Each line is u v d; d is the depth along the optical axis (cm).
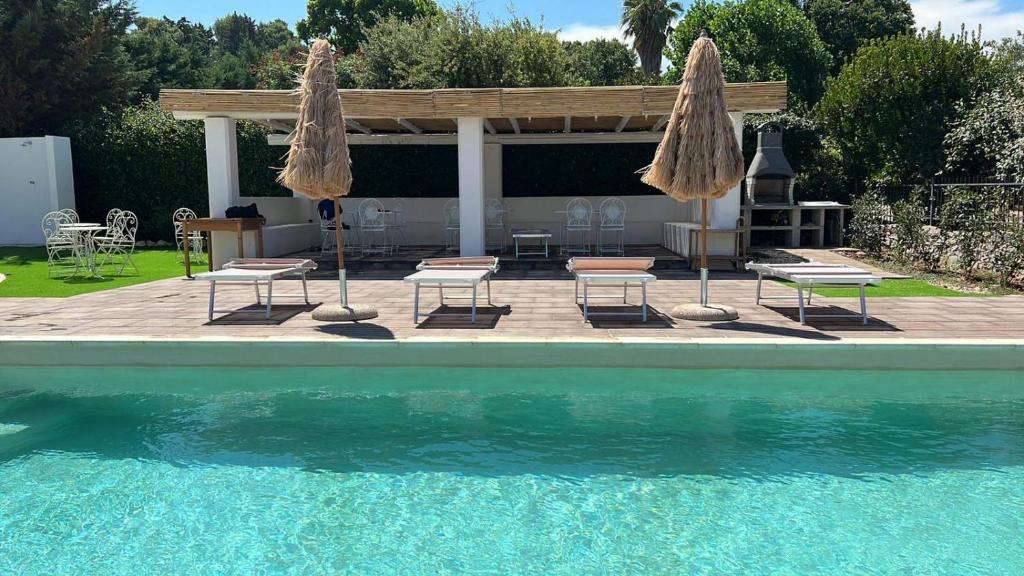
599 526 330
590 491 365
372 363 566
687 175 620
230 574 291
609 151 1526
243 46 4022
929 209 1241
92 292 859
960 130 1371
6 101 1823
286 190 1734
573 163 1533
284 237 1195
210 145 1046
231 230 994
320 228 1359
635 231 1421
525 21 2036
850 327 613
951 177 1454
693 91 614
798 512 341
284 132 1592
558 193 1547
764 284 902
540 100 978
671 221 1405
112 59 2084
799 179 1636
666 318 663
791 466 392
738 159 621
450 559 302
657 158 644
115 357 575
